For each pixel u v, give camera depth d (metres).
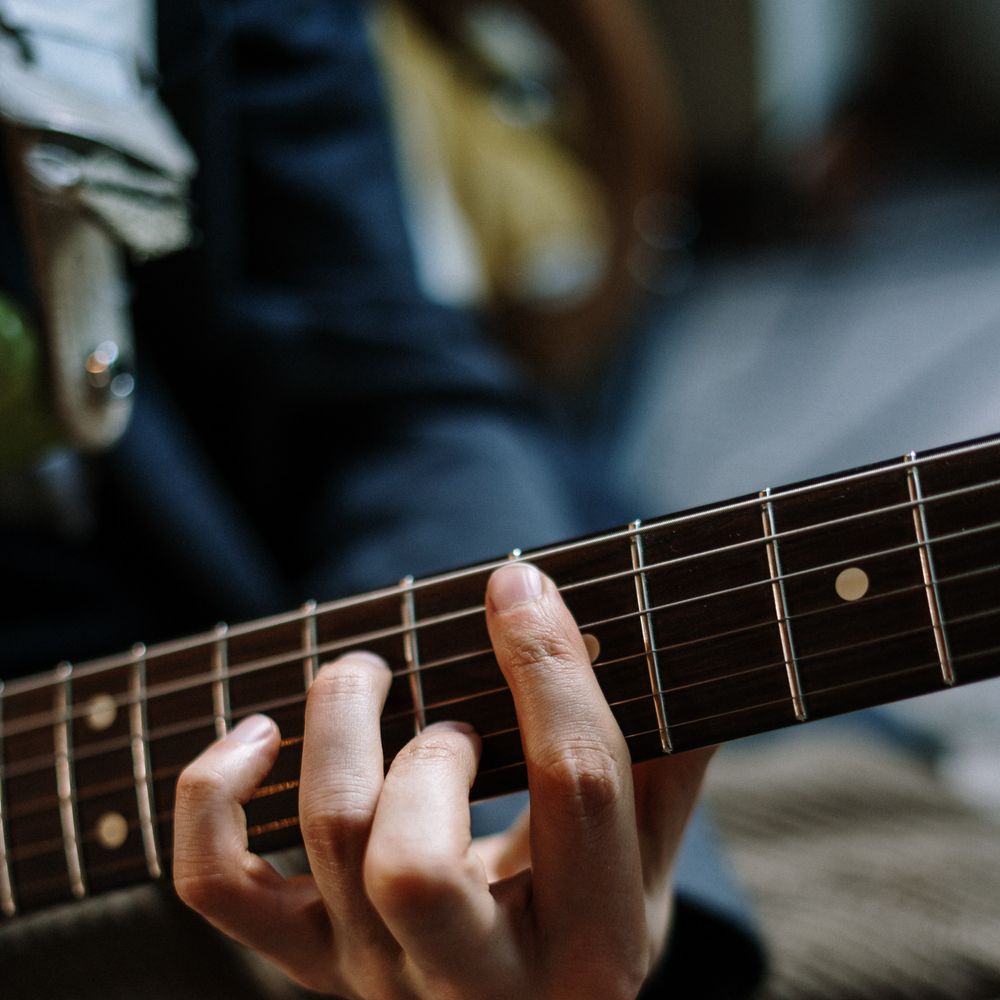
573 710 0.38
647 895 0.45
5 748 0.51
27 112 0.51
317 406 0.80
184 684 0.48
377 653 0.44
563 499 0.81
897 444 1.57
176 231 0.60
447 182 1.26
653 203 1.73
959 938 0.57
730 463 1.65
